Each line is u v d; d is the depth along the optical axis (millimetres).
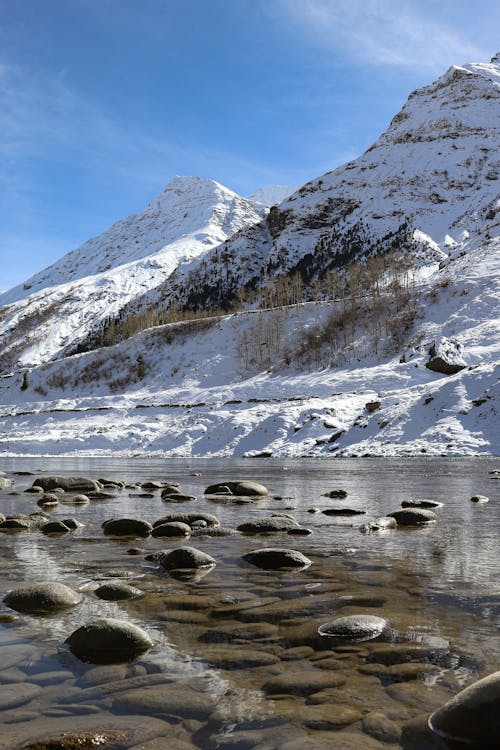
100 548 7117
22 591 4582
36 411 63094
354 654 3322
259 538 7734
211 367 75750
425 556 6238
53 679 3039
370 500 12297
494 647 3393
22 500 13062
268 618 4059
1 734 2449
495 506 10914
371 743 2348
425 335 60312
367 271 94188
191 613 4215
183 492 14625
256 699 2777
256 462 29672
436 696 2766
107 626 3555
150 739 2406
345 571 5559
